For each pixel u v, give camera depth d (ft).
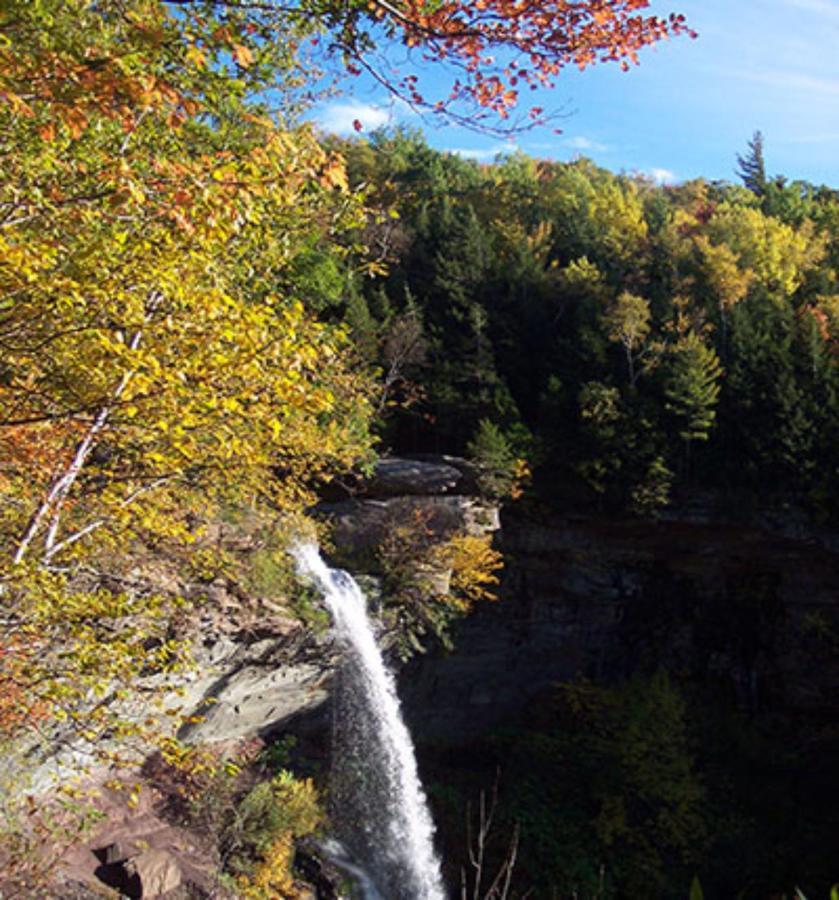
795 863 70.44
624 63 16.98
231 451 20.26
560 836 71.05
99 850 42.60
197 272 18.81
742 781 83.61
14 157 18.22
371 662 65.51
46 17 14.14
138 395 16.84
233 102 18.84
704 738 89.30
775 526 97.25
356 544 71.61
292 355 17.57
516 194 205.77
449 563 72.33
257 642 52.70
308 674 59.98
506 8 15.99
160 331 17.61
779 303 136.56
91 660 19.53
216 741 59.31
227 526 52.80
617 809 72.79
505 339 119.24
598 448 97.81
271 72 21.42
